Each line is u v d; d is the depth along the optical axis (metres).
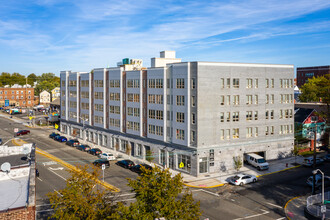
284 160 60.38
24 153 33.19
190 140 50.91
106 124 72.88
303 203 38.53
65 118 91.62
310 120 71.38
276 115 59.72
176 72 52.44
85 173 27.81
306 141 69.69
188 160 51.50
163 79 54.97
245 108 55.19
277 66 59.22
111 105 70.31
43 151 68.19
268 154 59.16
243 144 55.34
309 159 55.88
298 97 116.44
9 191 25.22
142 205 24.66
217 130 51.94
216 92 51.34
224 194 41.75
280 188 44.31
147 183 25.91
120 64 80.94
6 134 90.06
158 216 24.70
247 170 53.53
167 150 55.41
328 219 32.44
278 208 36.91
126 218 24.23
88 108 79.62
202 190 43.50
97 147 74.00
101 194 27.06
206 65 49.91
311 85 109.12
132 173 51.59
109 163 55.72
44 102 188.38
